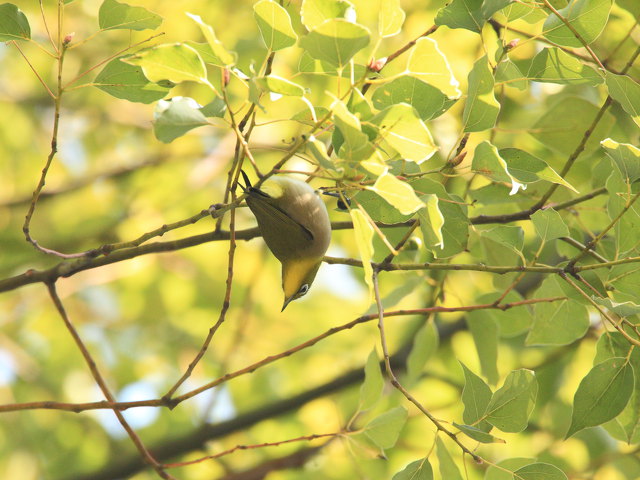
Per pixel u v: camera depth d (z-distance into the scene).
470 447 12.58
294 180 8.12
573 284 6.64
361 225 5.28
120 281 16.47
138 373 16.23
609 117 8.60
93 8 14.75
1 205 15.52
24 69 15.71
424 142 5.16
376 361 7.23
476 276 12.80
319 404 14.95
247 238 8.53
